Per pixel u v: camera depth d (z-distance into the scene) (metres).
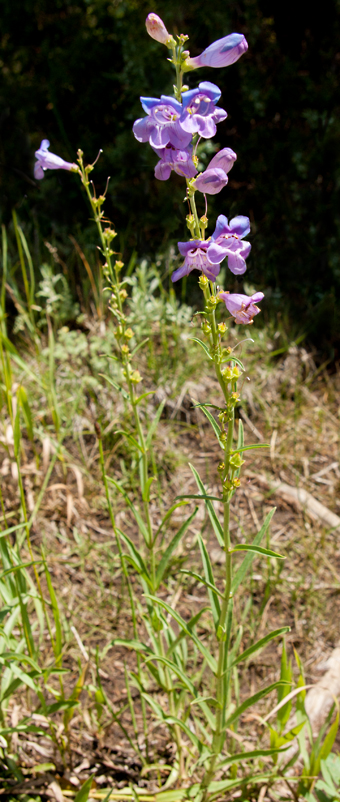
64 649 0.44
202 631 0.46
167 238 0.74
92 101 0.77
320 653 0.45
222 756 0.38
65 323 0.69
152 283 0.64
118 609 0.46
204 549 0.31
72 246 0.75
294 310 0.75
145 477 0.35
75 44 0.76
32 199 0.79
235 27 0.77
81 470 0.56
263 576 0.49
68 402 0.60
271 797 0.37
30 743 0.37
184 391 0.62
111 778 0.38
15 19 0.77
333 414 0.66
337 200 0.72
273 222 0.76
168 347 0.66
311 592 0.48
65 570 0.49
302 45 0.75
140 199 0.74
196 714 0.41
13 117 0.78
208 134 0.23
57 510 0.53
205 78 0.73
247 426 0.63
